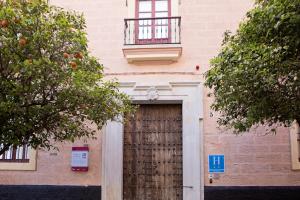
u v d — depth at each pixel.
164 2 11.42
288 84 6.79
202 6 11.20
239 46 7.29
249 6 11.07
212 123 10.63
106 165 10.72
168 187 10.88
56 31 7.68
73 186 10.70
